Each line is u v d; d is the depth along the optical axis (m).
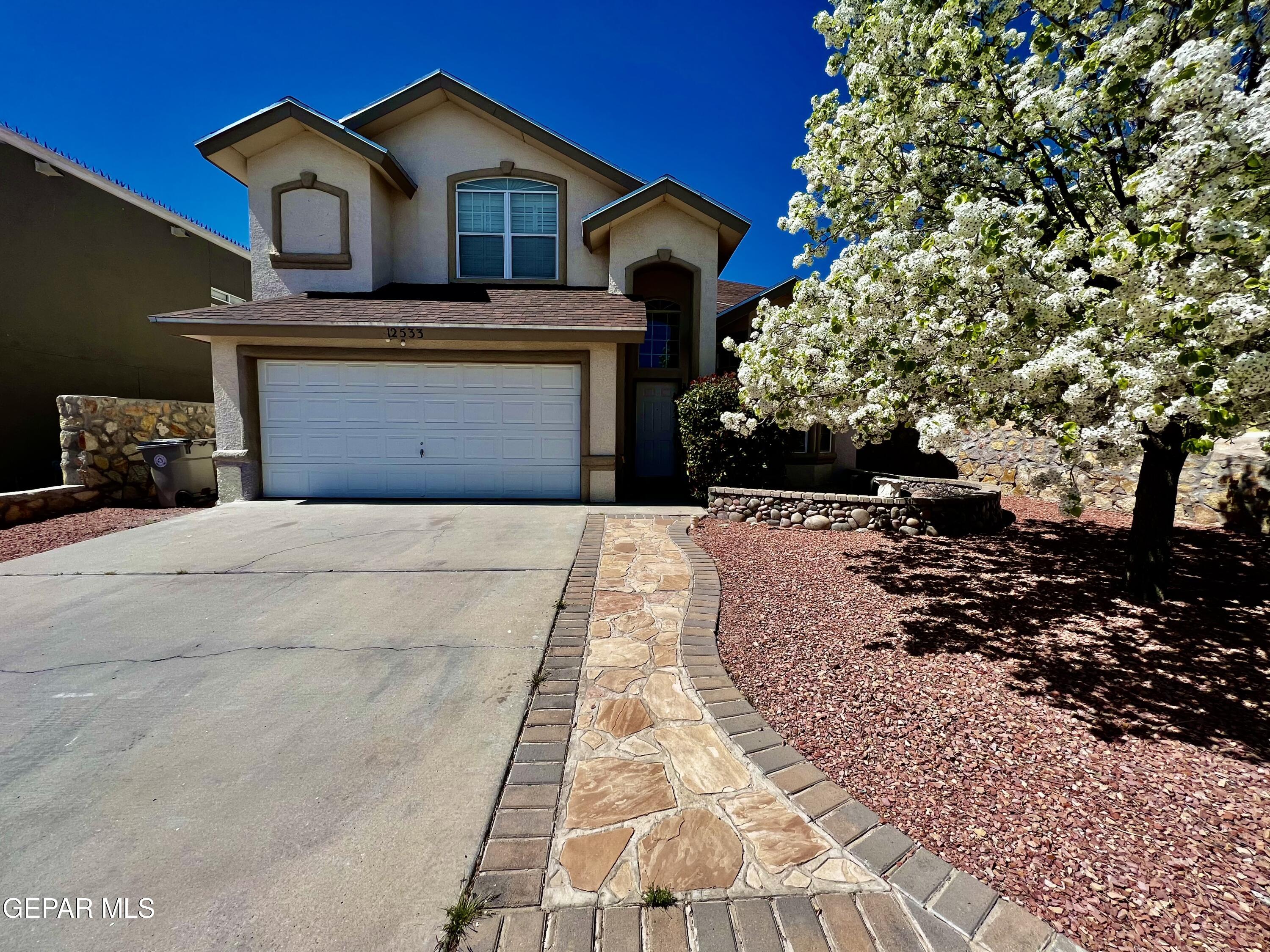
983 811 2.33
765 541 6.75
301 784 2.50
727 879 2.00
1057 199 4.78
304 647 3.88
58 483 10.44
